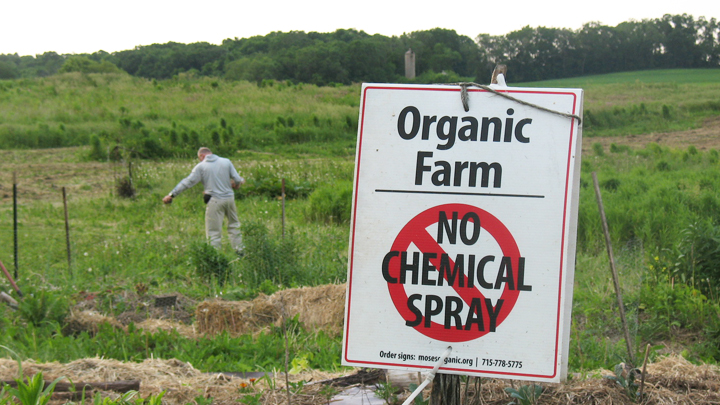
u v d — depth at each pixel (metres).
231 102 32.50
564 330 2.46
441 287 2.38
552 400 3.32
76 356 4.41
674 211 9.43
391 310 2.40
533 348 2.33
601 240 8.26
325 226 10.57
